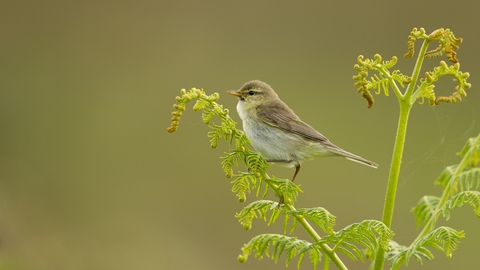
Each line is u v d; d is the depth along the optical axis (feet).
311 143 26.63
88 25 59.06
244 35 58.95
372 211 42.98
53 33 59.06
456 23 55.83
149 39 58.29
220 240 40.32
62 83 55.21
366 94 16.47
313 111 53.06
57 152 47.91
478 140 17.85
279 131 27.30
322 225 15.80
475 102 49.83
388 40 56.70
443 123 48.78
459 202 15.71
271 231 40.01
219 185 44.93
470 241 37.93
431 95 15.96
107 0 61.11
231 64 56.90
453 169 18.70
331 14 58.39
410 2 57.06
